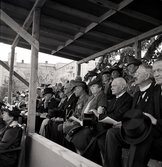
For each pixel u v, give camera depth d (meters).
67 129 3.33
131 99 2.70
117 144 2.20
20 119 5.73
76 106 3.77
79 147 3.09
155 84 2.37
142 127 1.78
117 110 2.61
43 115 4.98
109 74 4.51
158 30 4.61
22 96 8.73
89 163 2.14
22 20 5.41
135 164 1.79
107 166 2.18
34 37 4.11
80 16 4.51
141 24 4.86
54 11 4.67
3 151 3.45
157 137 1.89
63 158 2.54
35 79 4.03
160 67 2.13
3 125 4.08
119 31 5.32
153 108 2.15
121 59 7.81
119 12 4.28
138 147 1.81
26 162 3.87
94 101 3.21
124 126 1.84
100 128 2.69
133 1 3.95
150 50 6.94
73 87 3.88
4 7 4.48
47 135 4.26
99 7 4.34
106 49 6.38
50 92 5.47
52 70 24.86
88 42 6.12
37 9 4.20
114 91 2.80
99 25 5.08
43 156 3.16
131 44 5.55
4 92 18.30
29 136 3.86
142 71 2.47
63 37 6.11
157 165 2.38
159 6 4.08
